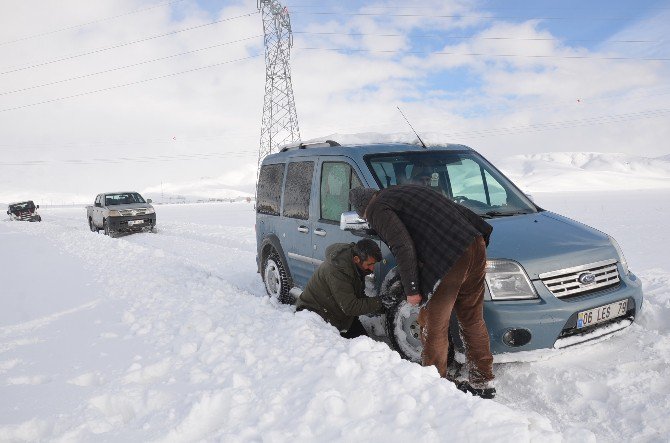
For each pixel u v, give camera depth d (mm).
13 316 5051
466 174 4422
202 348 3445
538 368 3420
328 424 2229
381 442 2062
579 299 3273
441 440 2023
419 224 2863
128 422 2477
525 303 3199
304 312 3816
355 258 3750
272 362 3002
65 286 6543
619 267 3600
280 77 40781
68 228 21141
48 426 2465
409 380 2496
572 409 2922
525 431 1983
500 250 3375
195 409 2443
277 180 5859
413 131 4730
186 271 6891
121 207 18078
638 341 3678
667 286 5703
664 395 2906
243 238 14477
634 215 21828
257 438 2199
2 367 3400
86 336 4098
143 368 3172
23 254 10891
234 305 4613
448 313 2943
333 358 2871
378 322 4273
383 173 4137
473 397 2334
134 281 6312
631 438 2572
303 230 5070
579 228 3883
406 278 2822
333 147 4730
